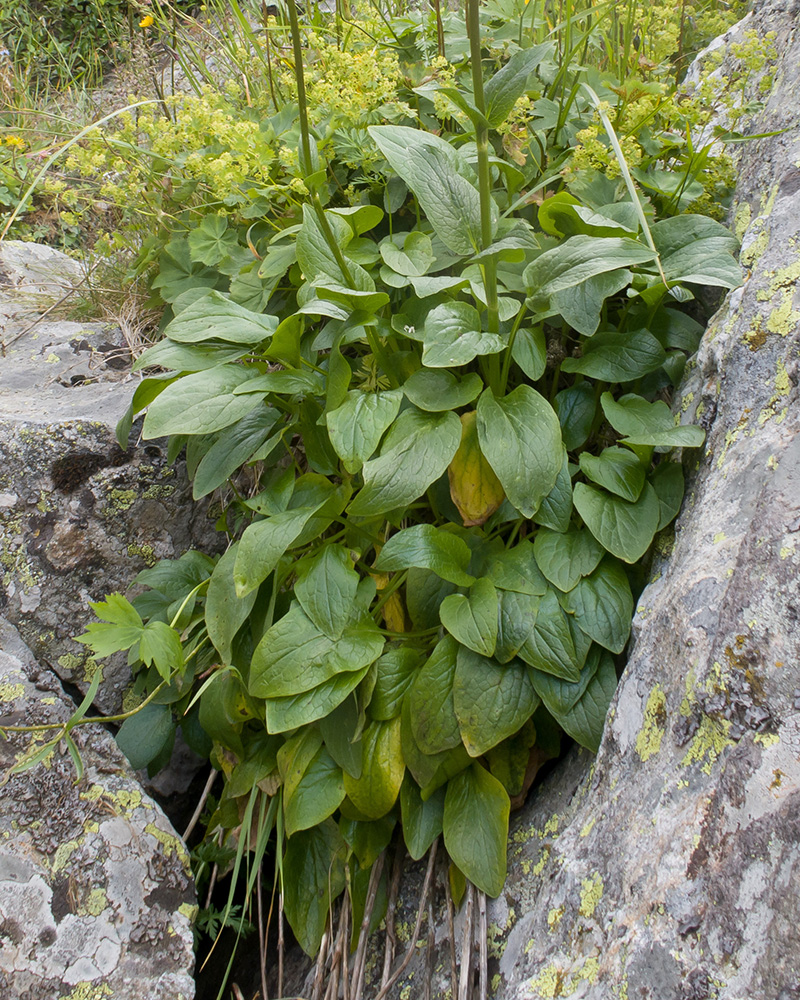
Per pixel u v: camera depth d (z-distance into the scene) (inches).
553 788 63.4
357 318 62.2
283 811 67.8
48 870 62.1
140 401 69.6
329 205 85.8
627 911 43.4
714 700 43.4
